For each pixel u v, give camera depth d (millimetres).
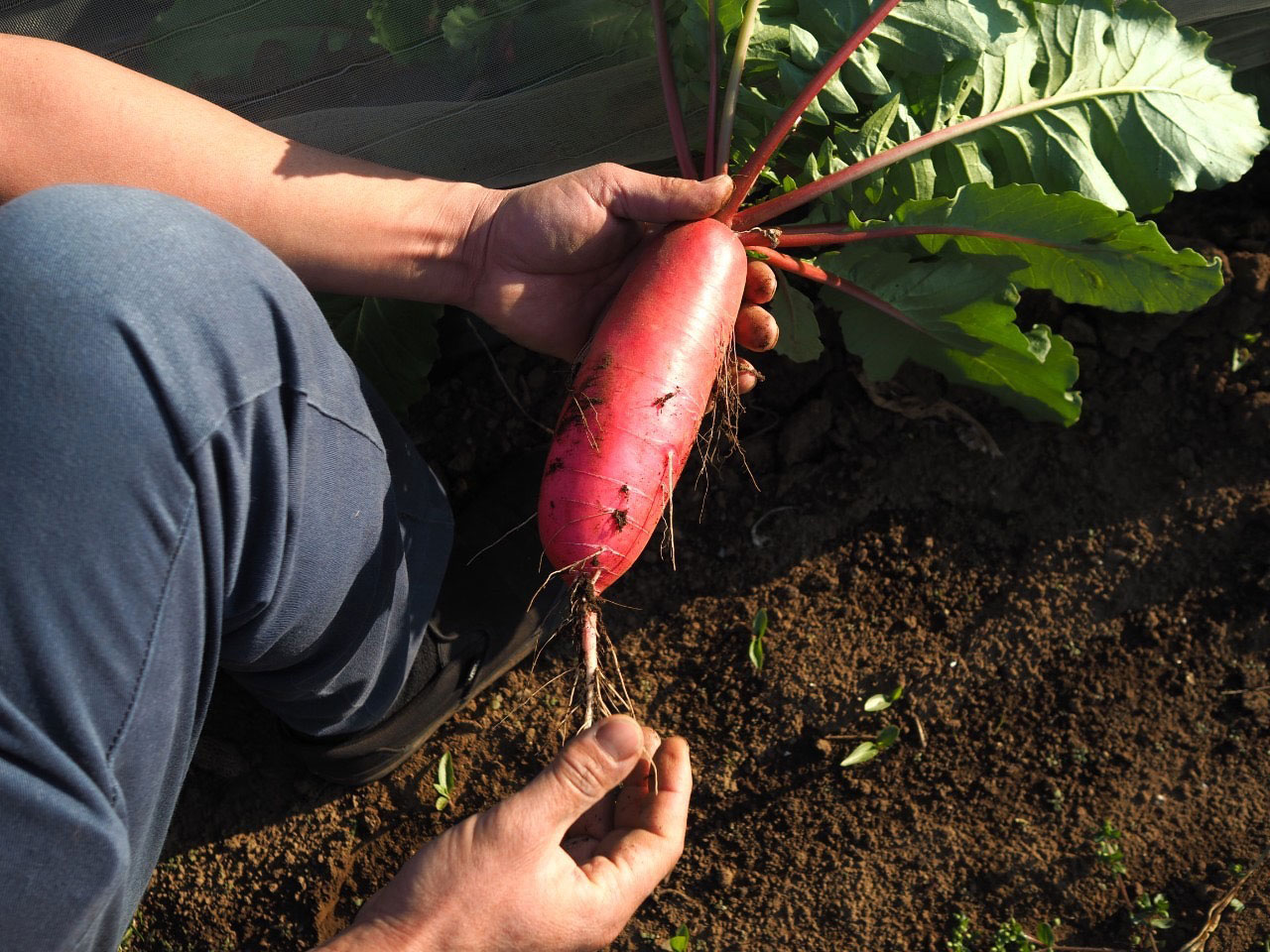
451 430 806
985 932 723
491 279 647
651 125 727
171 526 444
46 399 427
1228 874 716
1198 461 762
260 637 530
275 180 604
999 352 689
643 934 739
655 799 555
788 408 795
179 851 750
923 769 746
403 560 604
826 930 732
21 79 565
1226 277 756
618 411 584
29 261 440
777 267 680
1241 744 733
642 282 611
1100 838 727
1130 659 747
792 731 755
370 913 491
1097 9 689
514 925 491
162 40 658
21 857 409
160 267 454
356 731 696
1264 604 744
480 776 755
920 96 692
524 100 700
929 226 647
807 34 659
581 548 579
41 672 419
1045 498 769
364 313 749
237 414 465
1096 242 629
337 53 669
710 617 771
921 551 770
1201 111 691
